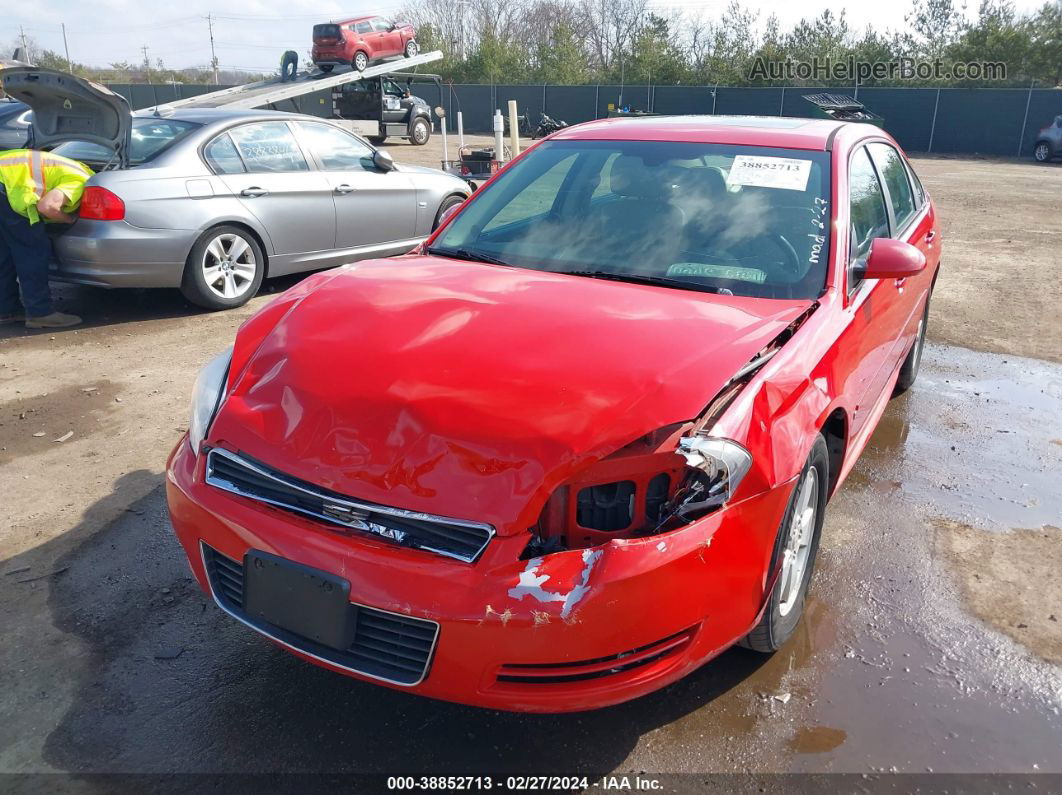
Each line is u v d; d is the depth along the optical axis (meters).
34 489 4.00
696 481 2.23
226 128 6.93
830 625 3.12
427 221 8.50
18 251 6.32
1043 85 38.03
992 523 3.91
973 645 3.03
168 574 3.36
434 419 2.24
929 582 3.41
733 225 3.30
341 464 2.25
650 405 2.25
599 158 3.76
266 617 2.32
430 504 2.14
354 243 7.86
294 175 7.29
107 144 6.50
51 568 3.36
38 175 6.15
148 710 2.63
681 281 3.08
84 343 6.23
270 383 2.52
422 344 2.51
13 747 2.47
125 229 6.29
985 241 11.61
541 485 2.12
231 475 2.44
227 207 6.79
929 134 33.00
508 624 2.06
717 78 43.72
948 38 42.75
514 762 2.46
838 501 4.09
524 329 2.55
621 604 2.08
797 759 2.49
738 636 2.42
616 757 2.49
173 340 6.31
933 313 7.71
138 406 5.04
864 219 3.67
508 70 50.00
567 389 2.29
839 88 34.25
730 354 2.48
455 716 2.64
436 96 42.81
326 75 18.95
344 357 2.50
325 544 2.21
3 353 5.98
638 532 2.19
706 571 2.21
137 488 4.04
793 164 3.50
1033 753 2.54
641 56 45.88
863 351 3.30
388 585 2.12
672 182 3.53
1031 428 5.05
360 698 2.71
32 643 2.92
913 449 4.71
